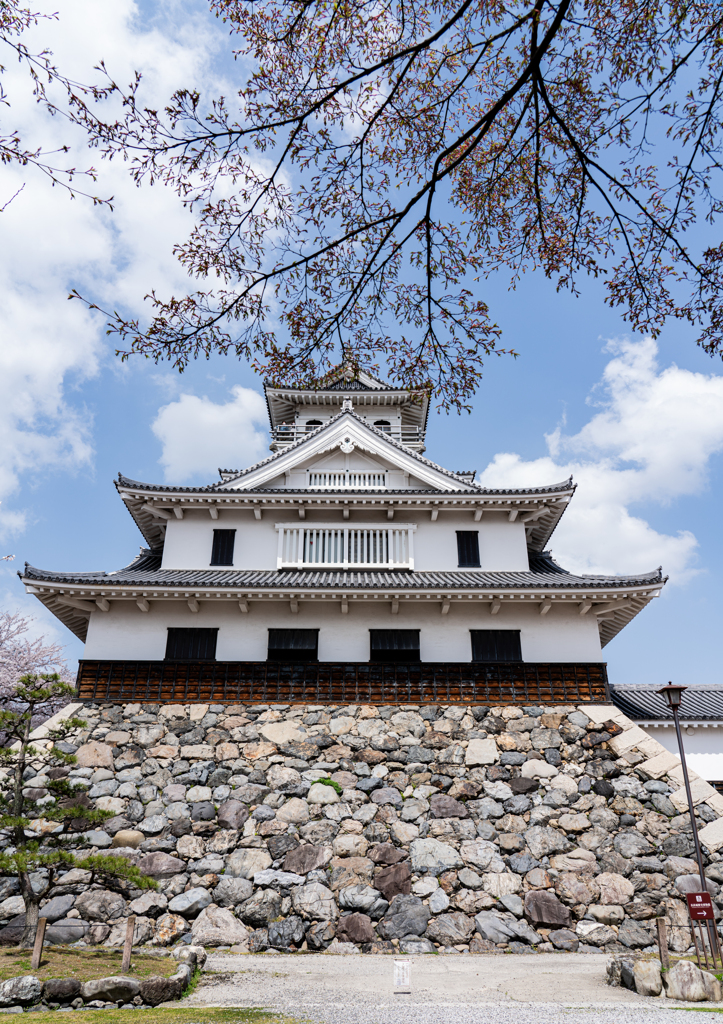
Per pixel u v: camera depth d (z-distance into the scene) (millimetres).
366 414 31328
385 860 15734
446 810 16531
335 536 22016
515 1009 10008
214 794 16734
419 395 9484
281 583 18875
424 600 19578
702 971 10750
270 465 23375
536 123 7289
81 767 17047
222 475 26234
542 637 19688
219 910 15070
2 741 25359
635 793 16859
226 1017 9414
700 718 21250
